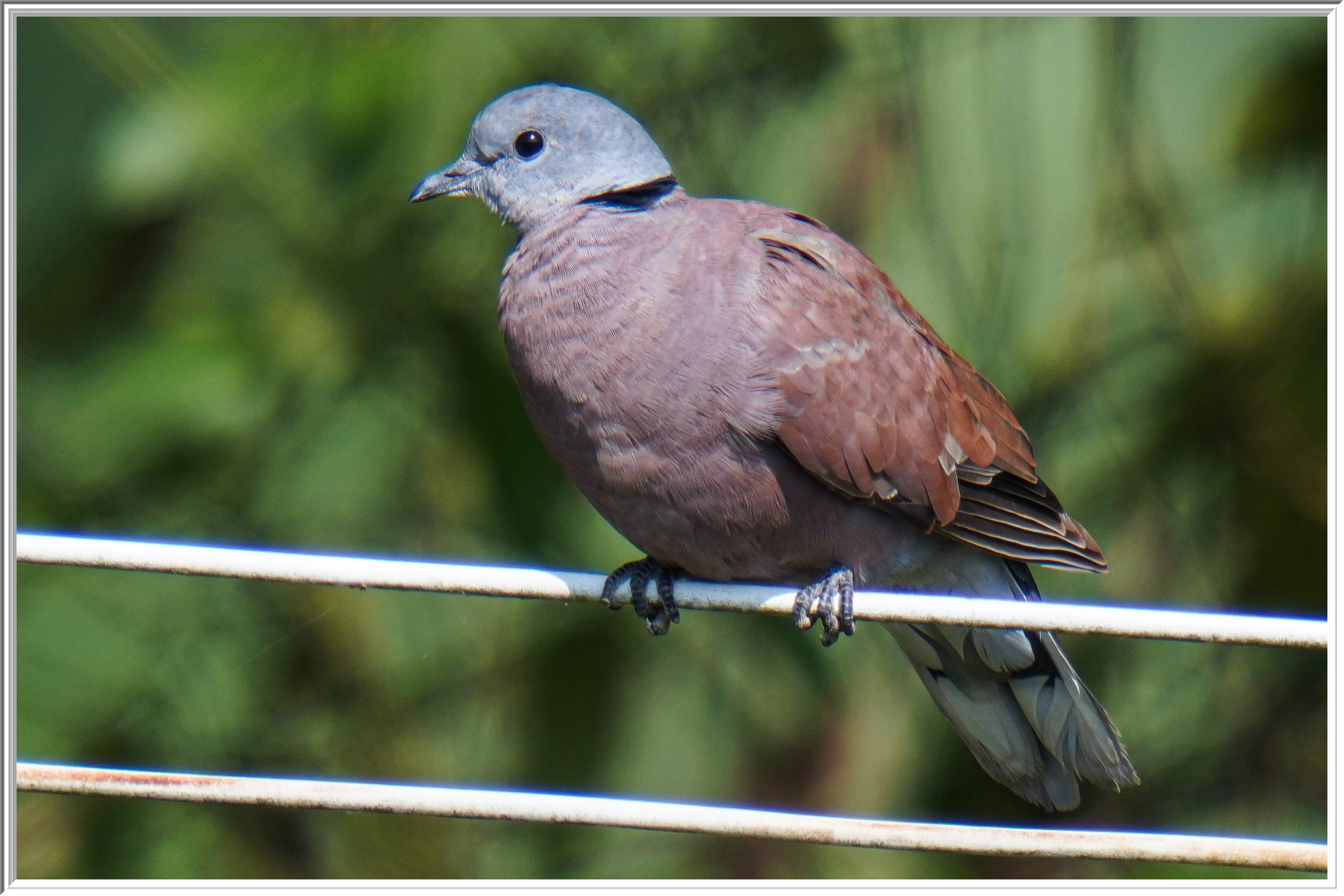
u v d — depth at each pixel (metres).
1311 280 10.82
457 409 10.95
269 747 11.21
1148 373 11.48
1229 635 6.21
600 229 8.29
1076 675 8.55
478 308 10.98
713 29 11.68
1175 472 11.13
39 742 10.78
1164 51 11.85
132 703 11.04
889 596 6.40
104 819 10.98
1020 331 11.72
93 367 11.13
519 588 6.55
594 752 11.08
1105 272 11.72
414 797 6.23
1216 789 11.36
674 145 11.69
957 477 8.55
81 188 11.28
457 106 11.07
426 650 11.48
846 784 11.59
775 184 12.24
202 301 11.31
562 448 8.31
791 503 8.21
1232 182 11.45
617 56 11.52
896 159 12.15
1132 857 6.17
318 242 10.77
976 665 8.74
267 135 10.76
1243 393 10.80
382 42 10.95
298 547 11.27
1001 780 8.86
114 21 10.80
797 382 8.01
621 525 8.46
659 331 7.93
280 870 11.06
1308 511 10.58
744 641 11.62
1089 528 11.54
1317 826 11.31
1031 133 11.90
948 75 12.13
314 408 11.09
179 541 11.12
